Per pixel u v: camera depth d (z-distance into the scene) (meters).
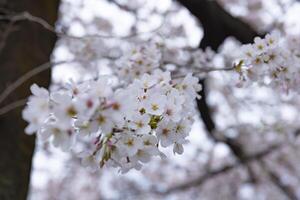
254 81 1.48
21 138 1.98
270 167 5.47
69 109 0.86
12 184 1.82
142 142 1.01
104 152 1.01
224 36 3.33
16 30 2.28
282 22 3.33
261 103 3.91
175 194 5.64
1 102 2.01
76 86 0.94
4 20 2.29
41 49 2.34
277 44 1.45
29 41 2.29
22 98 2.11
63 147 0.89
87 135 0.90
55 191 5.66
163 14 3.61
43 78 2.29
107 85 0.92
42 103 0.88
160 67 1.97
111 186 5.67
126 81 1.73
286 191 5.16
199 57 2.37
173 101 1.06
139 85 1.08
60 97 0.88
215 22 3.25
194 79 1.27
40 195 5.67
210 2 3.24
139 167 1.05
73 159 4.86
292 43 1.67
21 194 1.86
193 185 5.39
